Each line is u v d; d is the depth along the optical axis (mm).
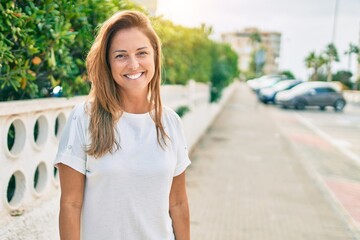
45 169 3123
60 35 2887
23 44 2662
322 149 10391
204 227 4613
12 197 2850
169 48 6898
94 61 1756
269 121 16859
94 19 3508
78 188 1669
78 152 1652
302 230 4613
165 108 1871
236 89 52031
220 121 16266
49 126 3117
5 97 3207
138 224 1676
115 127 1683
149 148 1711
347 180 7164
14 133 2996
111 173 1625
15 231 2527
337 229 4676
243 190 6211
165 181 1718
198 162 8188
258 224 4762
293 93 24156
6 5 2480
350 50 44719
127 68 1719
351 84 51375
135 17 1761
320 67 62156
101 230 1655
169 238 1780
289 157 9047
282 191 6215
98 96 1717
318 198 5891
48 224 2953
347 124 16703
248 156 9000
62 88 3285
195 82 10672
